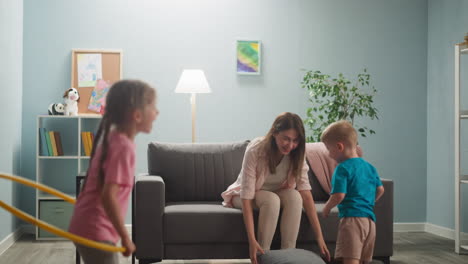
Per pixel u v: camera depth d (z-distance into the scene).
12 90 4.09
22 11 4.46
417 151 4.92
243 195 2.89
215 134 4.70
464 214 4.32
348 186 2.61
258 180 2.95
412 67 4.92
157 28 4.64
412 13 4.92
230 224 3.04
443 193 4.64
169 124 4.66
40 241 4.16
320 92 4.28
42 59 4.53
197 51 4.69
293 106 4.80
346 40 4.86
